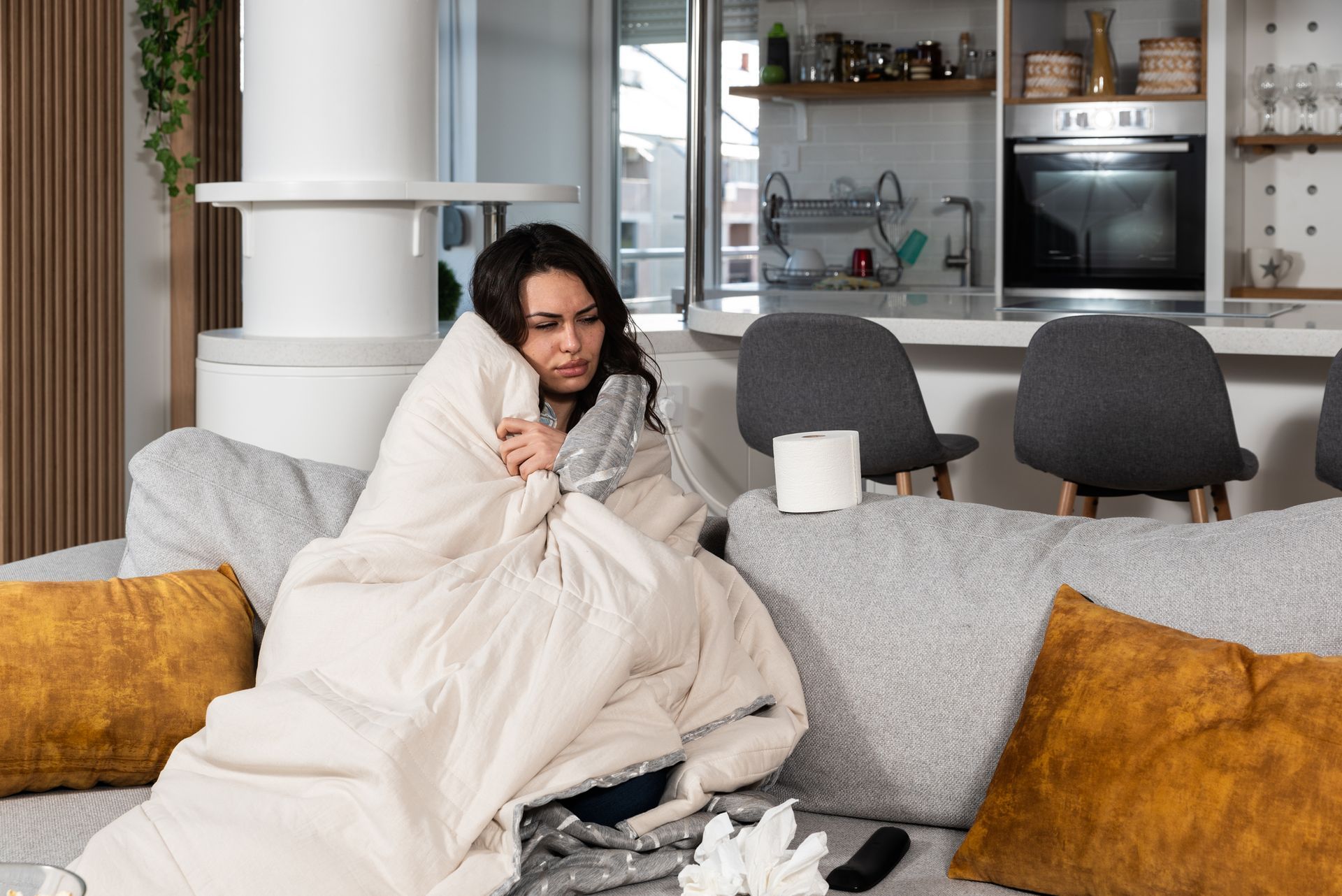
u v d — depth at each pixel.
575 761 1.57
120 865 1.44
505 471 1.91
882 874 1.58
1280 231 5.87
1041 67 5.77
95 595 1.88
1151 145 5.50
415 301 3.58
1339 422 2.68
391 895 1.44
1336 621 1.60
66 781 1.81
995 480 3.92
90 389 4.18
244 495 2.08
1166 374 2.89
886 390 3.21
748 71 7.01
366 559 1.80
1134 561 1.74
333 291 3.49
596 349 2.07
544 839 1.55
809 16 6.85
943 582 1.81
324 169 3.45
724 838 1.48
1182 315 3.54
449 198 3.47
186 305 4.55
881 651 1.81
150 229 4.48
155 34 4.32
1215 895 1.40
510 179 6.42
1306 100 5.52
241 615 1.97
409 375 3.48
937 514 1.93
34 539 4.02
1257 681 1.49
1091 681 1.56
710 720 1.75
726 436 4.21
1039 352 3.06
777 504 2.04
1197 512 3.06
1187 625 1.66
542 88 6.59
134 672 1.82
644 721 1.66
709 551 2.12
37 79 3.92
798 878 1.40
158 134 4.33
